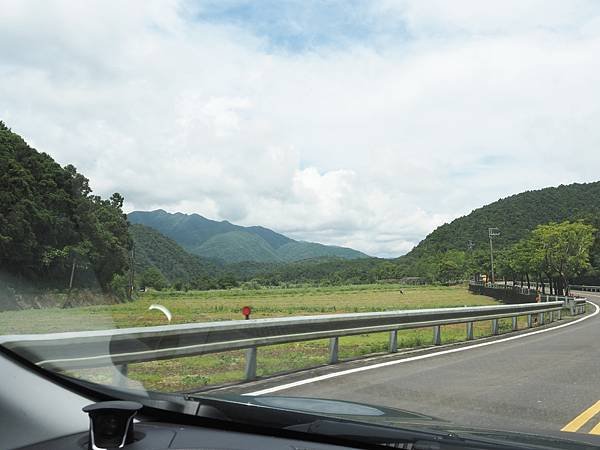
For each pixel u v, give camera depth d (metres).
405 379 8.44
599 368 9.80
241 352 12.08
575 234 73.00
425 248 189.62
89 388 2.53
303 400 2.87
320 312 37.56
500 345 13.77
